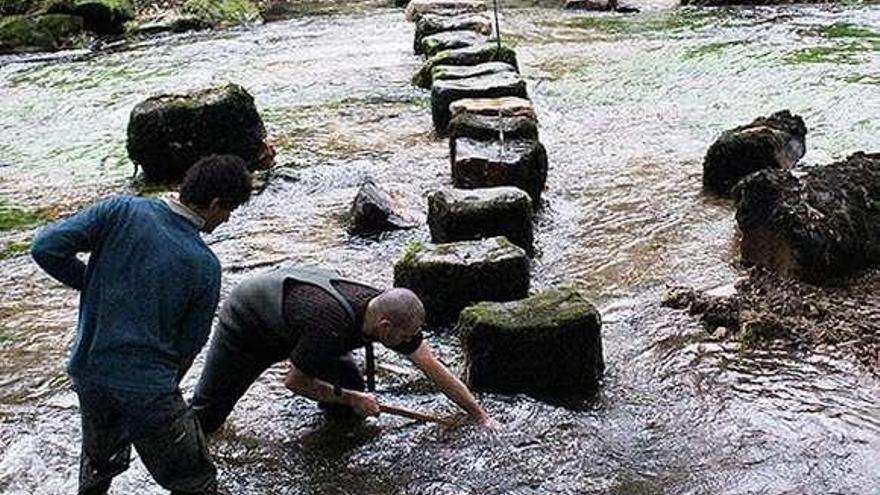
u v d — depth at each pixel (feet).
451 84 33.53
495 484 15.69
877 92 35.32
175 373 13.57
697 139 31.86
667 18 50.98
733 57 41.39
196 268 13.25
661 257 23.52
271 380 18.76
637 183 28.25
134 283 13.08
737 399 17.63
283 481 15.96
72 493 15.93
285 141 33.32
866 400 17.46
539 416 17.29
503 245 21.11
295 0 62.75
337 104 37.68
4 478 16.38
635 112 34.94
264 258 24.50
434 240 23.72
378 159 31.32
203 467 14.12
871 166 23.15
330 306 15.03
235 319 15.69
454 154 27.89
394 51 46.29
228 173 13.44
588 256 23.79
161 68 45.01
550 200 27.30
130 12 53.47
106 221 13.24
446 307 20.51
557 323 17.61
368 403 16.49
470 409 16.80
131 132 30.07
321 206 27.84
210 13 54.80
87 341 13.26
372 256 24.45
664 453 16.30
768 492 15.25
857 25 46.52
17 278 24.31
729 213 25.80
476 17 45.44
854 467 15.75
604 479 15.72
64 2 51.85
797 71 38.65
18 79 44.04
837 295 21.02
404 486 15.72
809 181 22.39
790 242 21.54
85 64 46.47
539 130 33.32
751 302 20.62
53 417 18.13
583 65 41.55
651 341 19.67
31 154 33.94
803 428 16.74
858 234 21.81
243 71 43.65
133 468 16.12
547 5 56.80
